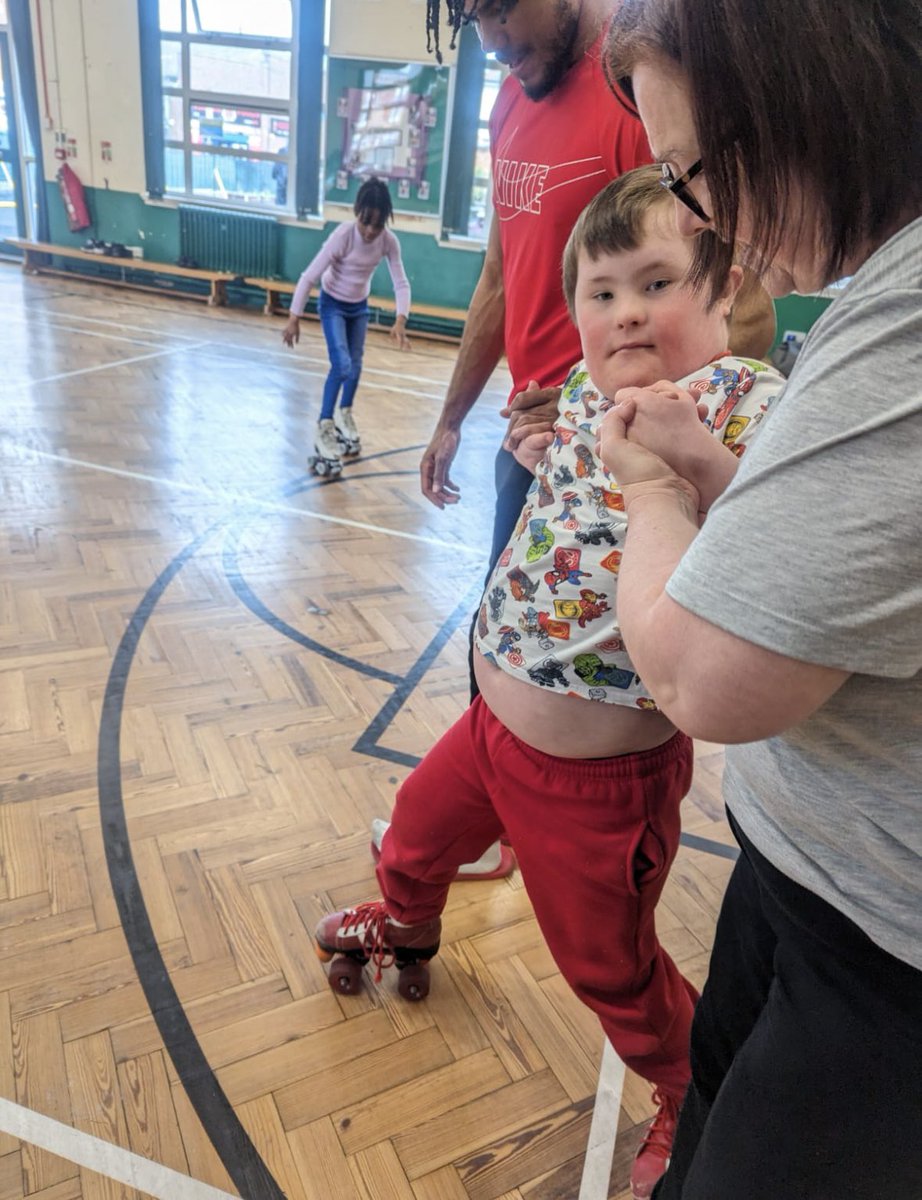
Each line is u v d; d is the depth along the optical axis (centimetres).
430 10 133
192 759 204
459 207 841
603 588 95
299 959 155
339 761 209
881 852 58
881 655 47
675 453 71
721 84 49
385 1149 125
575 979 114
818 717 56
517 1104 134
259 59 847
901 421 44
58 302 820
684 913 174
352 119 835
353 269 422
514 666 103
